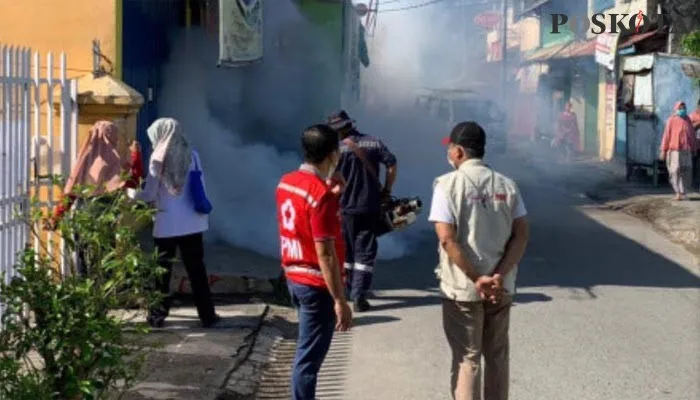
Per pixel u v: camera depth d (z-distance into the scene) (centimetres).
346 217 867
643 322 838
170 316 817
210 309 783
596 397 635
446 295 537
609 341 774
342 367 702
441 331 805
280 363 715
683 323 836
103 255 490
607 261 1153
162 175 752
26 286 464
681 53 2067
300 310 569
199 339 746
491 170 542
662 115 1931
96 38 987
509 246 536
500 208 530
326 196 551
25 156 712
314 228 548
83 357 457
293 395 570
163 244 762
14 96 698
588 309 887
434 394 642
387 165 880
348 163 866
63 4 982
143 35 1206
